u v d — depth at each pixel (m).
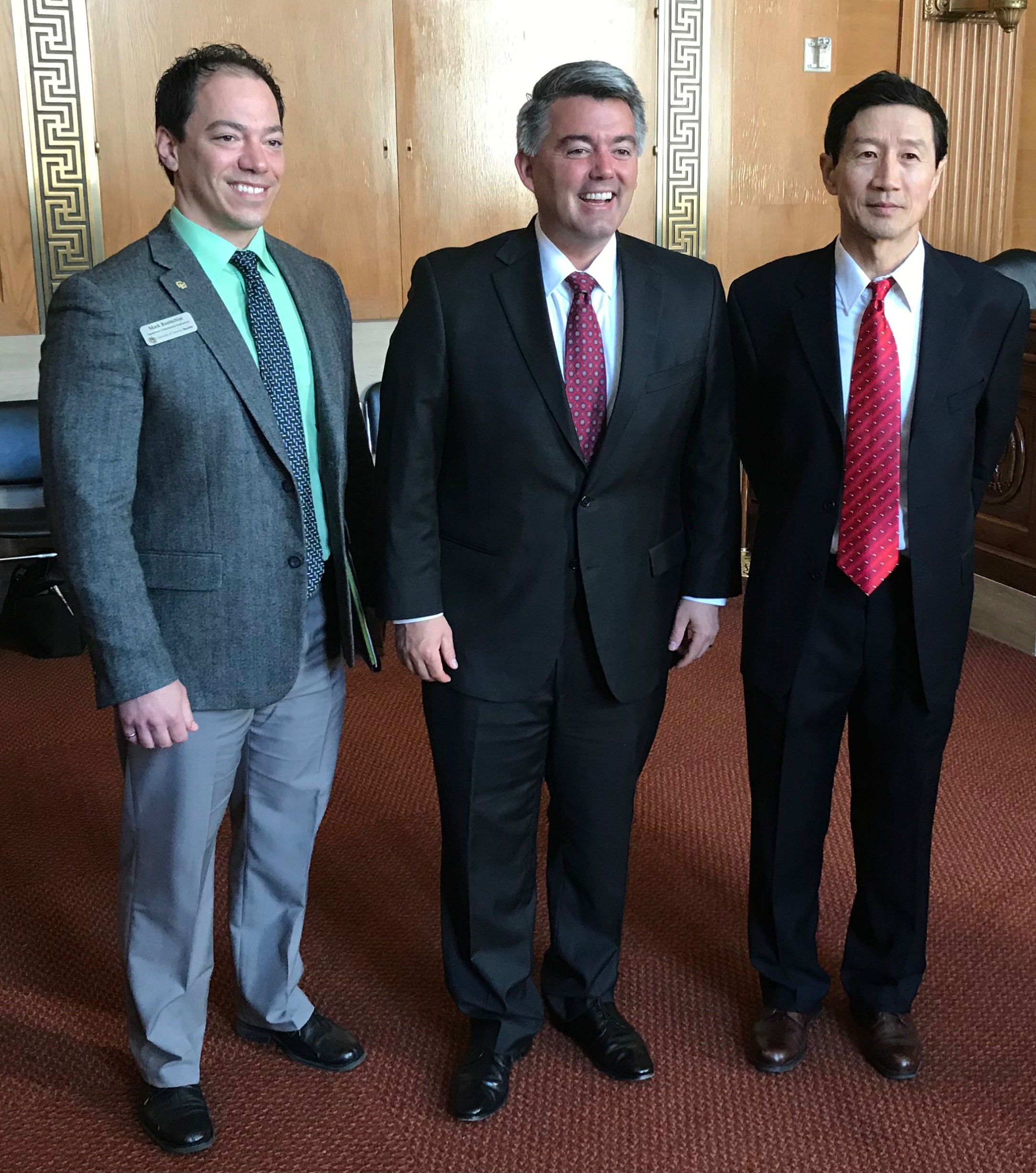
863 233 2.18
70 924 3.10
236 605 2.15
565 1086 2.46
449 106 5.68
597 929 2.52
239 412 2.09
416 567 2.21
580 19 5.76
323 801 2.45
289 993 2.51
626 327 2.16
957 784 3.77
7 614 5.39
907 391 2.25
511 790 2.36
